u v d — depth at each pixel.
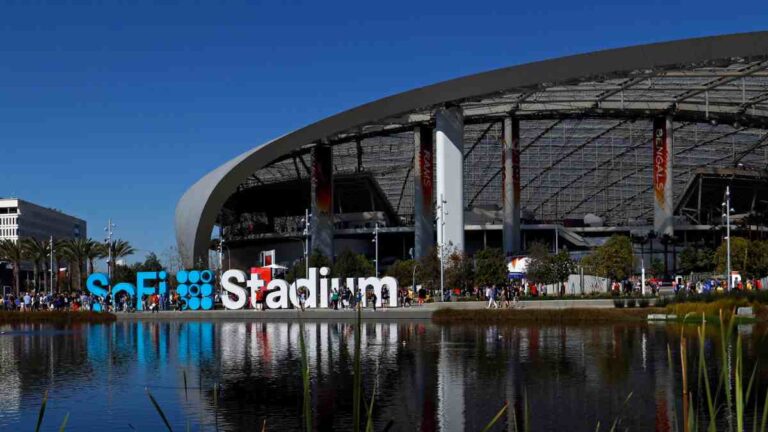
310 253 86.44
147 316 47.88
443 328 35.94
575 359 21.12
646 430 11.68
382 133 84.38
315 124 76.31
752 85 68.19
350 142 89.12
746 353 21.17
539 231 100.31
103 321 47.22
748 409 12.95
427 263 63.16
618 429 11.77
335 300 48.44
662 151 79.69
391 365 20.56
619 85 68.88
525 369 19.14
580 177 101.38
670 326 33.88
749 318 33.88
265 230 112.75
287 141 77.75
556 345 25.55
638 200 108.31
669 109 78.31
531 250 63.41
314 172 86.62
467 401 14.62
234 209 113.50
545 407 13.78
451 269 61.31
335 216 104.94
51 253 79.88
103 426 12.95
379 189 101.75
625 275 62.81
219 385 17.33
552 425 12.21
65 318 47.53
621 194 106.56
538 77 64.81
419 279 63.97
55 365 21.95
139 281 53.22
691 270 80.31
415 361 21.41
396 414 13.45
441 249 63.25
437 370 19.30
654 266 78.44
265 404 14.77
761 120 80.00
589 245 101.94
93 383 18.11
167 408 14.51
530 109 79.06
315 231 86.69
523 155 94.88
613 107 78.06
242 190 103.50
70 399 15.78
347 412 13.80
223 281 51.03
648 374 17.80
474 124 84.75
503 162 81.88
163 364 21.77
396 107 72.56
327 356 23.25
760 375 16.92
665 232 79.94
